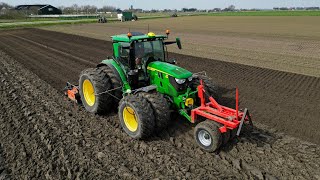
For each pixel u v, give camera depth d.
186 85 6.21
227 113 5.55
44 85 10.24
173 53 17.25
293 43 21.31
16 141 6.16
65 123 6.89
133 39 6.43
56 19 73.62
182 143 5.82
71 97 8.30
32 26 45.25
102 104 7.05
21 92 9.45
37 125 6.79
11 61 14.80
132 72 6.42
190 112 6.13
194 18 74.38
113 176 4.82
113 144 5.87
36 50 18.69
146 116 5.67
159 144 5.82
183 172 4.88
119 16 68.56
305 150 5.50
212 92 6.91
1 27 42.78
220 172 4.88
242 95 8.83
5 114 7.64
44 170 5.07
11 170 5.16
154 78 6.53
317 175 4.73
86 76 7.23
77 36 28.53
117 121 6.97
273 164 5.07
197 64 13.69
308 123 6.73
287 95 8.79
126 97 6.02
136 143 5.87
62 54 16.91
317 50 17.91
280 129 6.43
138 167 5.06
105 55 16.44
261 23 47.31
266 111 7.51
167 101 6.35
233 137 5.71
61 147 5.74
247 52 17.48
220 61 14.46
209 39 24.92
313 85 9.86
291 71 12.09
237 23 48.78
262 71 12.07
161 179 4.69
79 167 5.09
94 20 65.50
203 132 5.45
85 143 5.92
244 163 5.10
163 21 59.84
